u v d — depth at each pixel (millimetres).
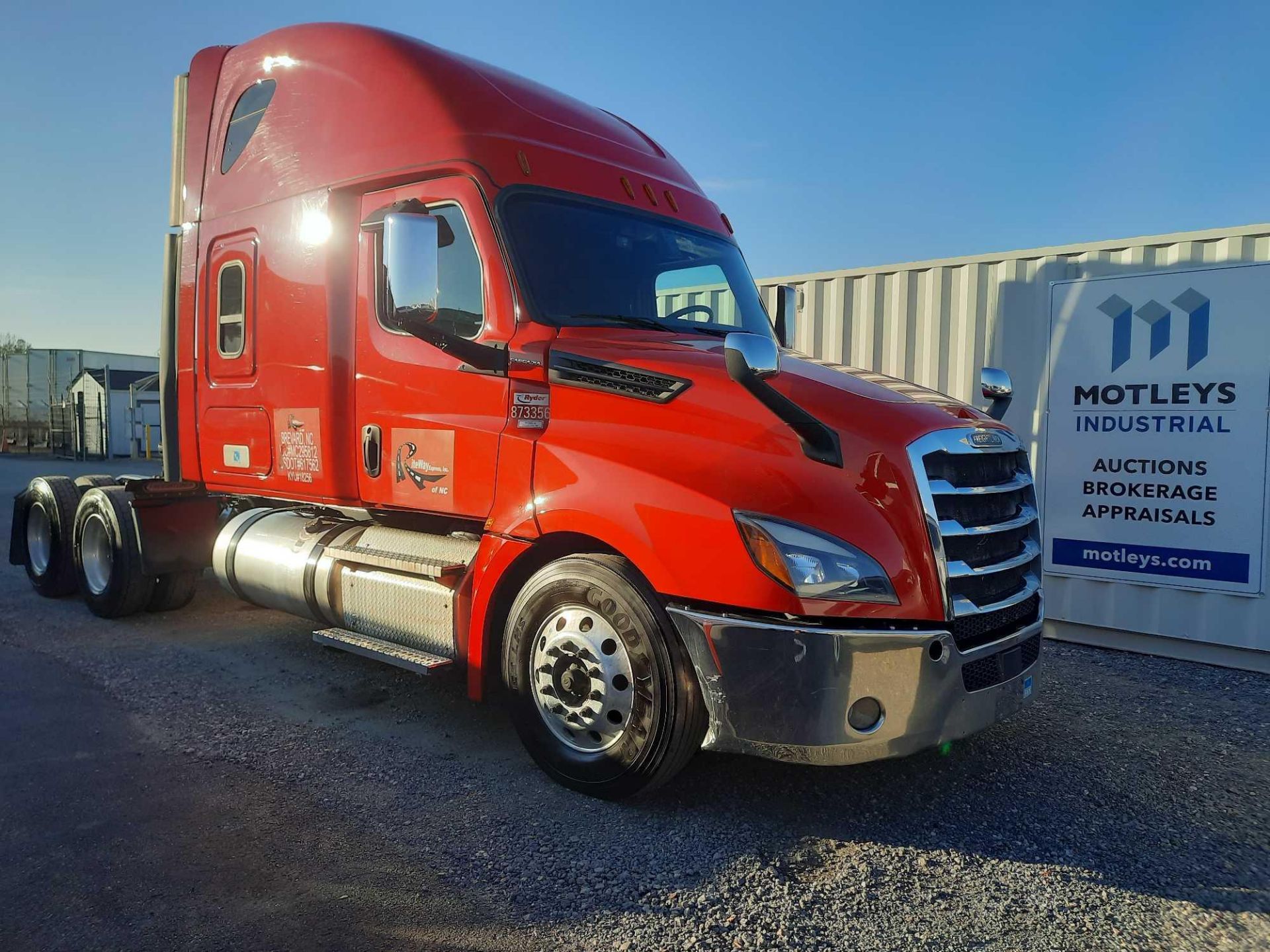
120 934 2605
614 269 4340
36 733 4191
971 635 3381
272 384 5156
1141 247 6273
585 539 3699
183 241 5910
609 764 3479
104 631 6184
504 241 4016
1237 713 4969
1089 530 6406
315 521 5289
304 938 2613
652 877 3016
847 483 3201
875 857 3213
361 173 4566
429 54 4523
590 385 3707
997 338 6945
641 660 3363
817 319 7988
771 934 2713
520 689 3768
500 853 3150
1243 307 5766
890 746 3170
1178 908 2939
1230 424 5828
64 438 38219
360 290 4641
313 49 5016
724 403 3402
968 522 3412
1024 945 2701
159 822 3316
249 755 3980
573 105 4867
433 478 4242
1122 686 5473
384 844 3199
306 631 6242
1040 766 4113
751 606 3156
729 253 5074
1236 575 5836
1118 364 6246
